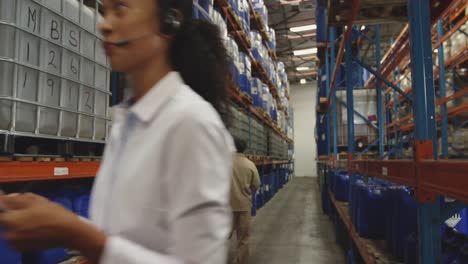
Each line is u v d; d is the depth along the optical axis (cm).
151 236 55
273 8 1398
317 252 437
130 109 65
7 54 142
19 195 51
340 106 656
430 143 141
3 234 48
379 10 315
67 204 201
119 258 49
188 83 76
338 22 347
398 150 748
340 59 450
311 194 1123
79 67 185
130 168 59
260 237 523
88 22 193
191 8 75
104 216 62
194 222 51
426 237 138
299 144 2231
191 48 75
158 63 67
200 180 52
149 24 63
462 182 92
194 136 54
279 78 1245
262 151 838
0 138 145
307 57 1930
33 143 191
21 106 149
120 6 62
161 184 56
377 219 276
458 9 484
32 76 155
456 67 584
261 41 841
